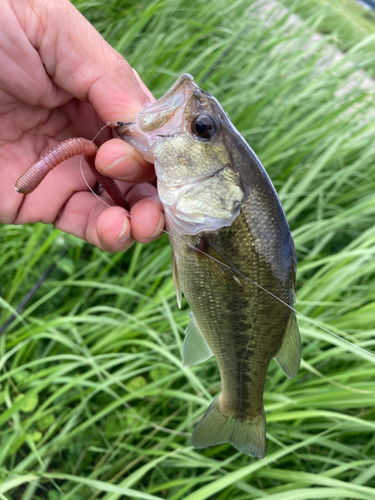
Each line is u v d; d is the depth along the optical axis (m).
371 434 0.24
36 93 0.18
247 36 0.42
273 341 0.17
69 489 0.23
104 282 0.30
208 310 0.17
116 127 0.16
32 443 0.20
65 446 0.24
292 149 0.34
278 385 0.26
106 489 0.18
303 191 0.32
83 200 0.21
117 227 0.17
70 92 0.18
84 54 0.17
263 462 0.18
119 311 0.24
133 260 0.29
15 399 0.25
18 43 0.16
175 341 0.27
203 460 0.22
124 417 0.25
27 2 0.15
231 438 0.19
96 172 0.16
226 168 0.15
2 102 0.18
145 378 0.27
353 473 0.22
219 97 0.37
